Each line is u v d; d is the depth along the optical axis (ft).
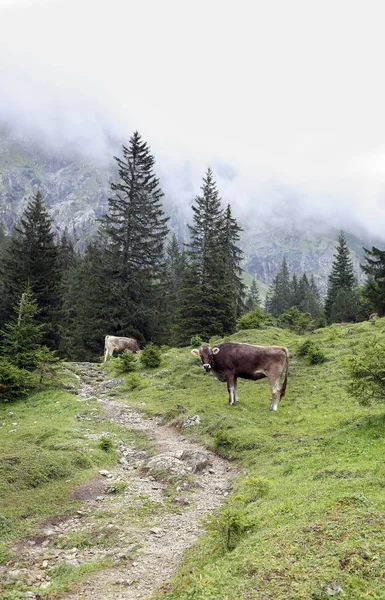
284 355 55.42
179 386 72.90
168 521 28.40
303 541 18.20
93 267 147.43
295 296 354.33
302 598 14.42
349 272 253.03
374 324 94.53
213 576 17.67
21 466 36.11
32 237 136.56
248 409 54.75
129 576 21.53
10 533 26.99
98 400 68.08
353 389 39.75
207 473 37.14
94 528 27.73
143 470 39.09
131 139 160.35
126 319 138.51
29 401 68.54
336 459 30.99
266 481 28.58
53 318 130.93
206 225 151.33
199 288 130.00
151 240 156.97
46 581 21.93
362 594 14.21
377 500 21.50
